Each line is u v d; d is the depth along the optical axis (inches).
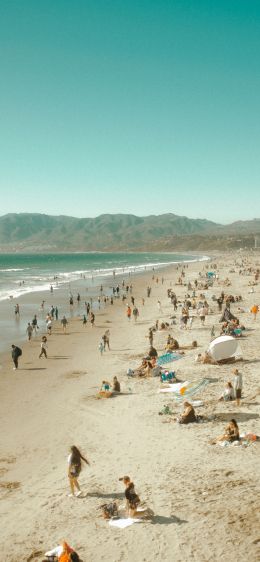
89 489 536.1
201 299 2482.8
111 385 984.9
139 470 573.0
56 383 1047.0
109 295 3115.2
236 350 1088.8
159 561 391.2
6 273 6072.8
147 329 1721.2
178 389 874.1
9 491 551.8
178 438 663.1
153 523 447.2
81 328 1838.1
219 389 884.0
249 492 482.6
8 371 1173.1
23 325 1946.4
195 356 1175.6
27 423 796.6
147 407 820.0
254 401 789.9
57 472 597.9
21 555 418.6
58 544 431.2
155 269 6259.8
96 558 404.2
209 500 476.7
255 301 2358.5
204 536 416.5
